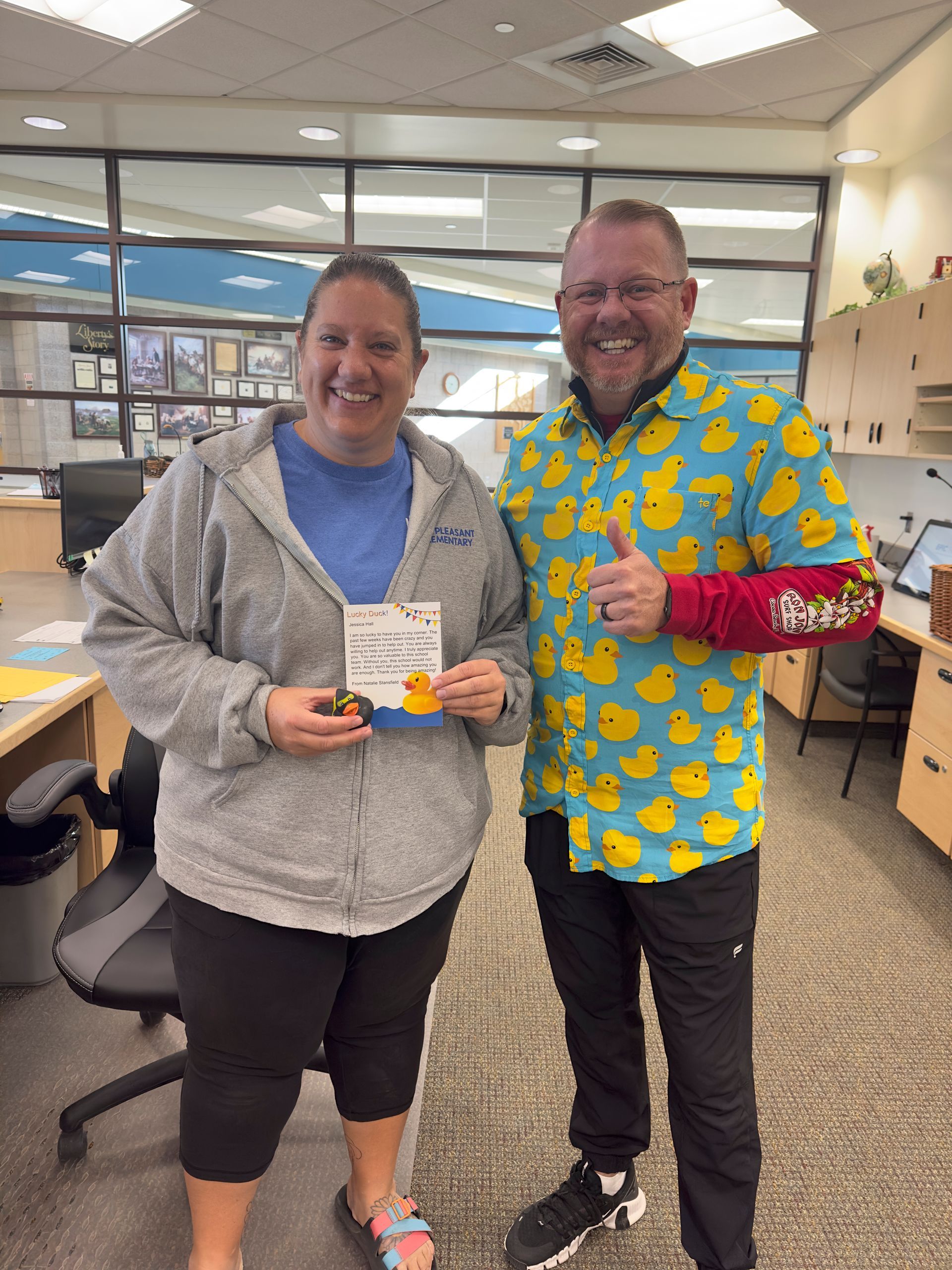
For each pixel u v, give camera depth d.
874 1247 1.37
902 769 3.48
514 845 2.90
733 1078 1.11
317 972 1.05
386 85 4.25
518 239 5.57
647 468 1.09
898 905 2.53
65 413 5.85
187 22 3.65
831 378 4.75
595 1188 1.34
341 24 3.60
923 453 3.65
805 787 3.44
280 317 5.72
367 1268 1.30
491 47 3.78
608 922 1.21
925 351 3.57
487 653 1.14
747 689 1.12
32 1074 1.70
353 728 0.97
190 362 5.77
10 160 5.43
